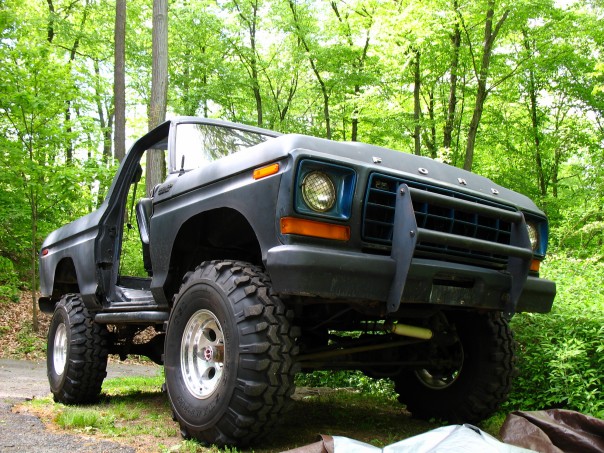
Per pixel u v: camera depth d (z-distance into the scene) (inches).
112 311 170.2
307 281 98.6
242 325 107.3
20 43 423.8
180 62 790.5
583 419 110.9
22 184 431.5
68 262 214.2
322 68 721.6
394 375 157.6
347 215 108.0
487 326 146.0
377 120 638.5
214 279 116.3
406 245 108.0
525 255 124.3
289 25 706.8
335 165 107.3
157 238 142.3
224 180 121.8
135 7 783.1
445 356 156.9
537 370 174.2
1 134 448.5
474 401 147.0
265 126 811.4
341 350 135.9
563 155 750.5
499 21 549.0
